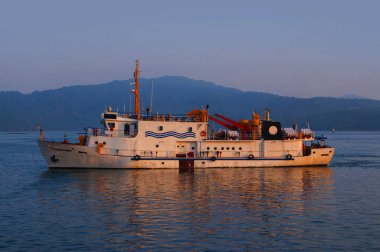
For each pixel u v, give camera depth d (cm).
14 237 2889
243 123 6631
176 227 3123
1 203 3962
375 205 3922
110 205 3850
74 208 3731
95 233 2973
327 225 3206
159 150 6141
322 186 5016
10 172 6475
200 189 4694
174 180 5303
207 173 5912
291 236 2930
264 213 3562
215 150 6322
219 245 2739
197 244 2755
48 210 3653
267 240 2844
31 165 7762
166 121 6144
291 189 4769
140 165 6091
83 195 4344
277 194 4456
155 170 6097
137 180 5281
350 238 2895
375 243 2797
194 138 6247
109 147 6056
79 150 6041
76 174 5775
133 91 6431
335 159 9244
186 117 6328
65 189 4697
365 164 7900
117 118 6138
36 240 2827
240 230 3058
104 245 2730
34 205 3866
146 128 6094
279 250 2666
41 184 5050
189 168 6181
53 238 2866
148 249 2662
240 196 4316
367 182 5384
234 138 6456
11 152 11938
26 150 13000
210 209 3697
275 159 6506
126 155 6075
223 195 4362
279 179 5494
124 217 3403
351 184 5209
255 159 6425
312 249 2686
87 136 6134
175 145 6188
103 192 4503
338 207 3825
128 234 2952
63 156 6091
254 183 5150
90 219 3341
